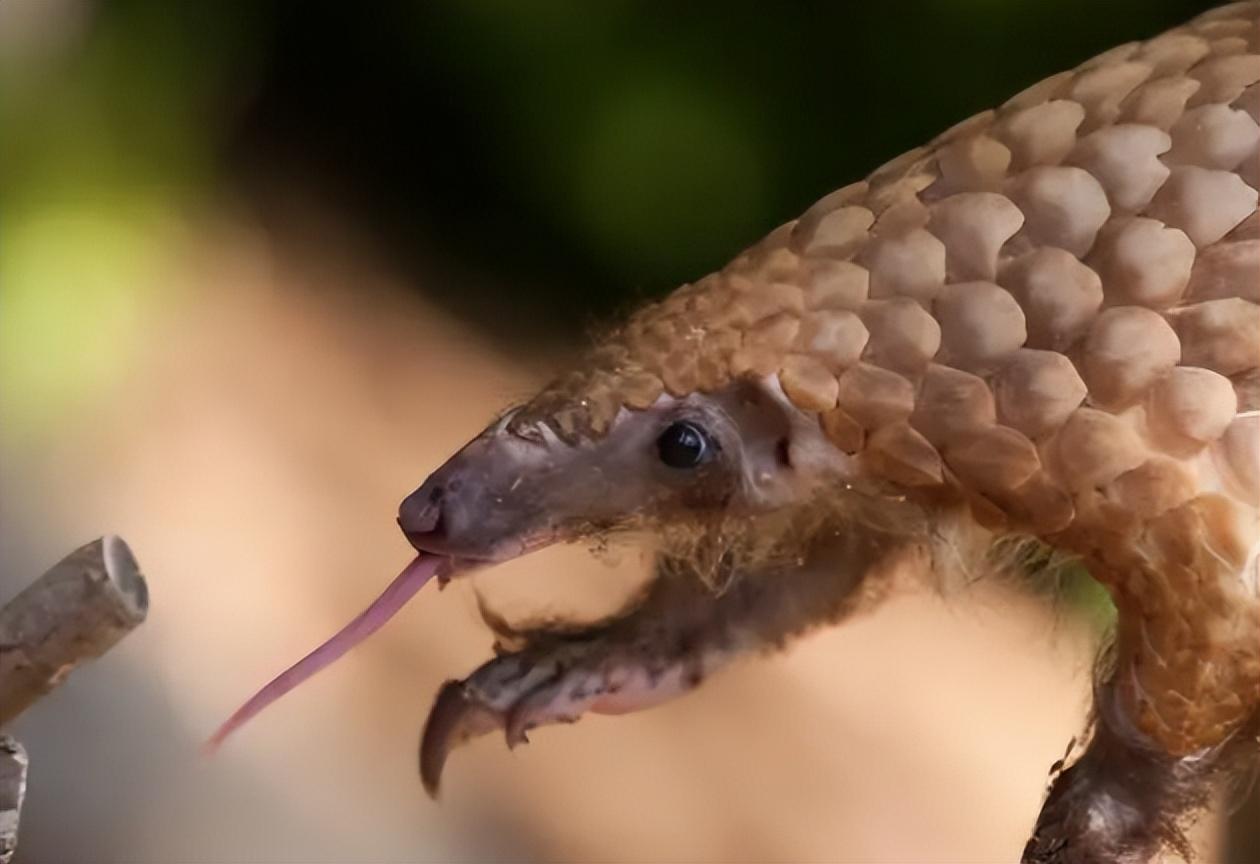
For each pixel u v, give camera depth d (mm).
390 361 2453
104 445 2213
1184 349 1143
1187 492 1143
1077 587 1247
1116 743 1183
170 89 2492
